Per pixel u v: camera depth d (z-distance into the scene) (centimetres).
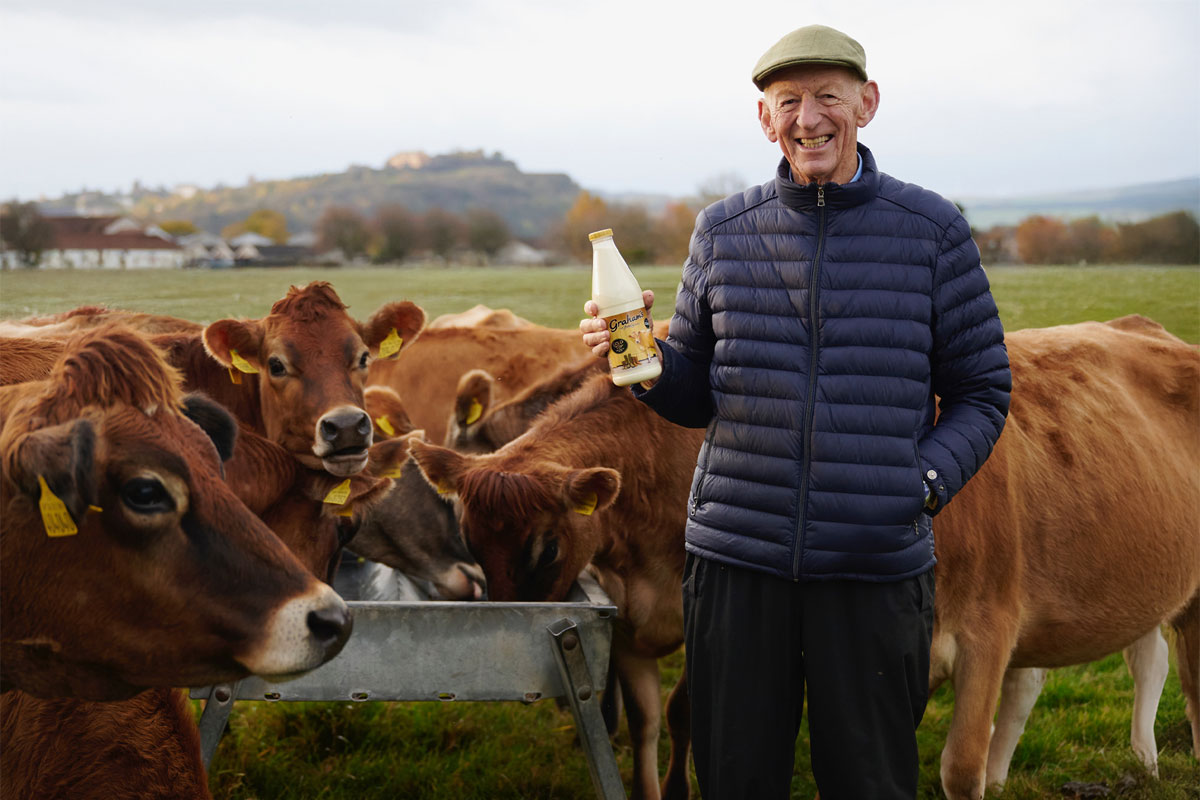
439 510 492
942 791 402
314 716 428
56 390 182
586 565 346
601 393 361
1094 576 368
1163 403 418
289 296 413
